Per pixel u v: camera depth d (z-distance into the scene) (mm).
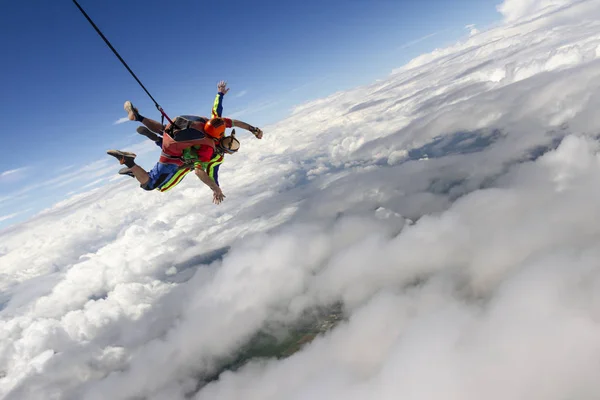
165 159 5113
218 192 5379
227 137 5340
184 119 5133
